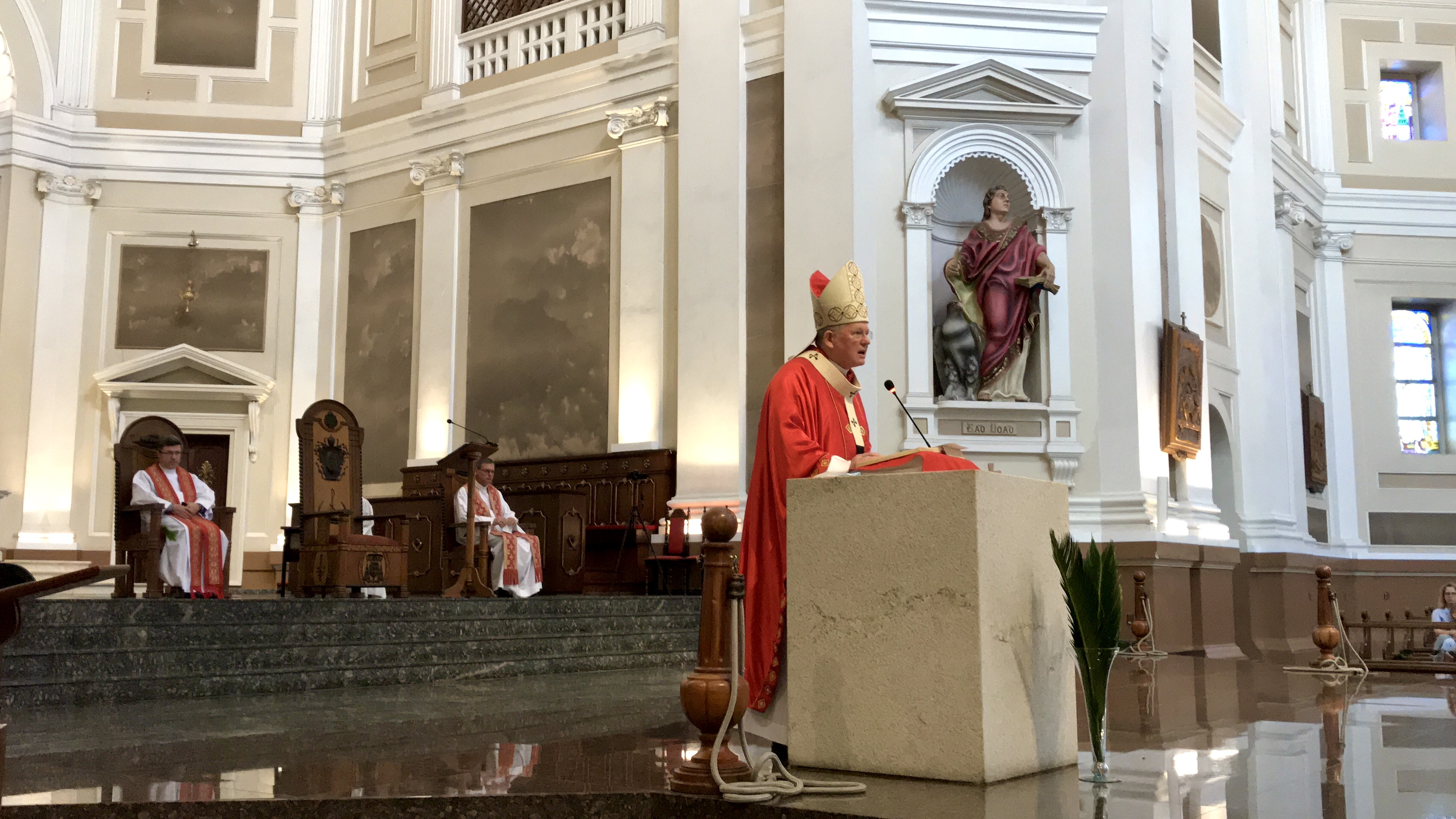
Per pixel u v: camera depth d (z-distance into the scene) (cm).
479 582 955
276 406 1532
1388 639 1505
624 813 331
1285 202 1573
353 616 750
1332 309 1722
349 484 997
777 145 1221
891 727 354
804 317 1144
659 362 1291
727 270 1220
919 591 352
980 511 346
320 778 358
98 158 1545
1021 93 1174
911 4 1174
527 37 1467
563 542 1175
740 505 1173
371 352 1509
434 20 1513
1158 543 1098
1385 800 324
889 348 1145
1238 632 1395
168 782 350
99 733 474
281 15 1606
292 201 1553
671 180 1315
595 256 1360
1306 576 1513
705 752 338
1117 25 1189
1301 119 1761
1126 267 1152
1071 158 1186
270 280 1555
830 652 367
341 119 1587
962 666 344
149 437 877
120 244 1543
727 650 337
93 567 421
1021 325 1164
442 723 513
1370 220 1742
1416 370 1766
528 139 1425
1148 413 1146
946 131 1165
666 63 1319
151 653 636
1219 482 1441
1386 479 1711
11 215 1493
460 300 1452
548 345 1379
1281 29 1736
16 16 1527
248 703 605
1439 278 1744
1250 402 1457
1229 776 365
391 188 1525
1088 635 353
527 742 444
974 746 341
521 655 839
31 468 1466
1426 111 1802
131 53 1589
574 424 1347
